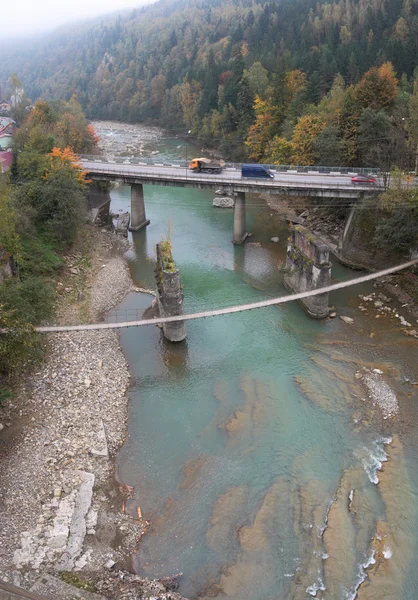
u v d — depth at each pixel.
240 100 122.38
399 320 54.28
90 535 31.08
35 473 34.28
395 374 46.00
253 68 128.88
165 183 76.06
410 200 56.88
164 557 30.44
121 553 30.42
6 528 30.14
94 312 56.66
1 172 61.81
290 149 90.75
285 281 63.22
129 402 43.75
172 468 36.91
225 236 80.00
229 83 131.12
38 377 43.28
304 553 30.61
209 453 38.19
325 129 80.12
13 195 65.00
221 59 170.38
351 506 33.56
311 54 126.31
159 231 82.81
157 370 47.88
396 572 29.41
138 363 48.94
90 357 47.59
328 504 33.78
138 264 70.88
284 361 48.72
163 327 52.34
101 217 87.25
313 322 55.03
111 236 79.44
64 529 30.36
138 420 41.69
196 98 157.88
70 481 34.19
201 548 30.98
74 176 70.81
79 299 58.41
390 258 64.31
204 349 50.84
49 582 27.33
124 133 174.75
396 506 33.47
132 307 58.56
